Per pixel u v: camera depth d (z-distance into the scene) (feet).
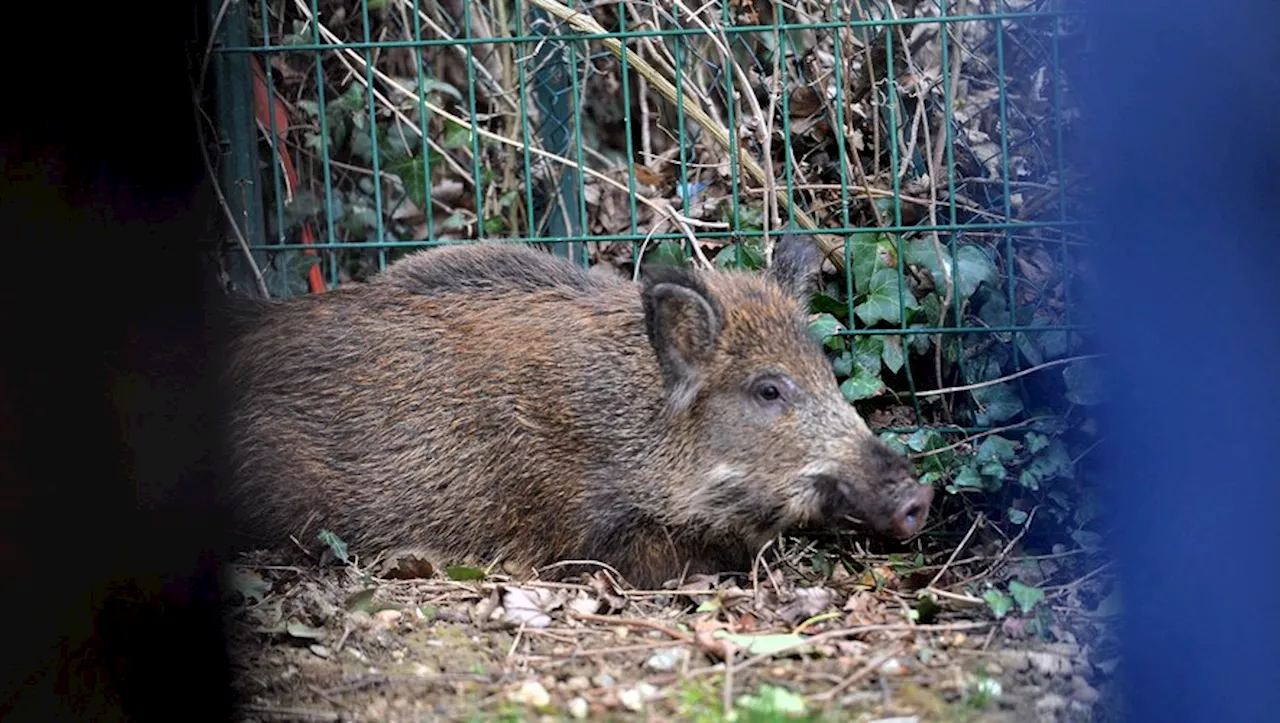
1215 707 8.66
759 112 10.85
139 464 9.94
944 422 10.87
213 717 9.26
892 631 9.70
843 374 10.82
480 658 9.55
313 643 9.64
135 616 9.63
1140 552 8.95
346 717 9.16
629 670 9.45
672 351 10.19
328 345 10.49
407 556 10.23
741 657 9.48
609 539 10.26
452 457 10.34
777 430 10.15
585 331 10.37
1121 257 8.77
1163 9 8.56
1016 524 10.64
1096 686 9.32
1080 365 10.55
